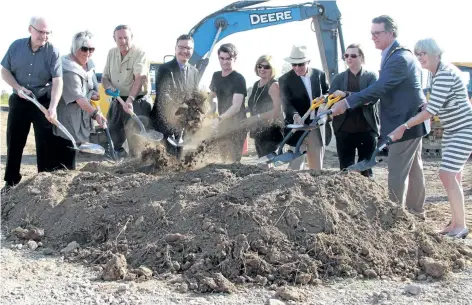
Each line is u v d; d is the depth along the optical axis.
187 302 3.98
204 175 5.65
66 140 7.01
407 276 4.57
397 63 5.67
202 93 6.81
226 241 4.55
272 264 4.46
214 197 5.10
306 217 4.80
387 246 4.79
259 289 4.24
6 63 6.78
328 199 5.00
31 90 6.76
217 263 4.48
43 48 6.66
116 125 7.54
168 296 4.09
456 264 4.84
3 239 5.43
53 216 5.59
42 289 4.22
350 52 6.48
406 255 4.78
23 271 4.59
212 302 3.99
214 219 4.83
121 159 7.12
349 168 5.68
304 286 4.31
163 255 4.65
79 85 6.89
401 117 5.80
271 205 4.88
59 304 3.96
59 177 6.13
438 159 13.81
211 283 4.19
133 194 5.48
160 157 6.43
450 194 5.75
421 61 5.54
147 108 7.44
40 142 6.95
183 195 5.23
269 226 4.69
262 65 6.66
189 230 4.82
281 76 6.89
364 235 4.81
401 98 5.78
